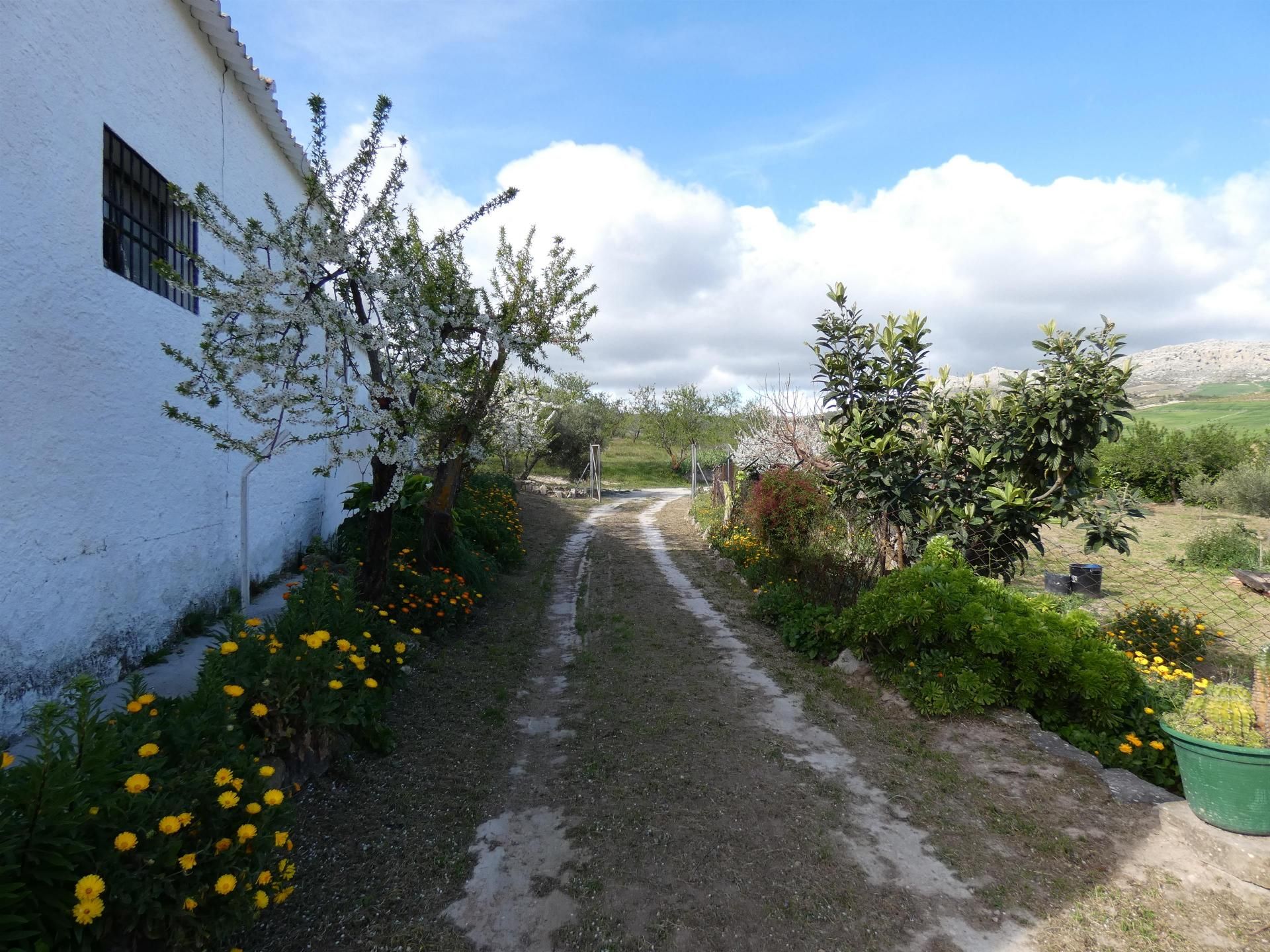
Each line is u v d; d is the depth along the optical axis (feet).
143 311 16.12
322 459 30.22
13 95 11.96
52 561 12.96
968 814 11.16
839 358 20.77
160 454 16.94
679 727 14.84
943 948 8.15
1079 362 17.44
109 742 6.91
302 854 9.70
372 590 18.88
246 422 21.93
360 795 11.41
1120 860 9.77
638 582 31.53
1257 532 47.57
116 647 15.03
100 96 14.55
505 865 9.78
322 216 15.72
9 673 11.82
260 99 22.25
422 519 25.80
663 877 9.51
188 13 18.31
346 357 15.98
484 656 19.67
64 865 6.00
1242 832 9.57
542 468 107.55
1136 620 20.81
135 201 16.85
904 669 16.06
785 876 9.54
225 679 10.12
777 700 16.43
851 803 11.56
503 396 25.30
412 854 9.95
